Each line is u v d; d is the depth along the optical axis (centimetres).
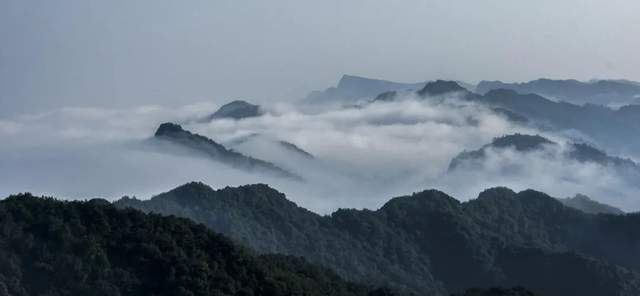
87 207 18838
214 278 17712
